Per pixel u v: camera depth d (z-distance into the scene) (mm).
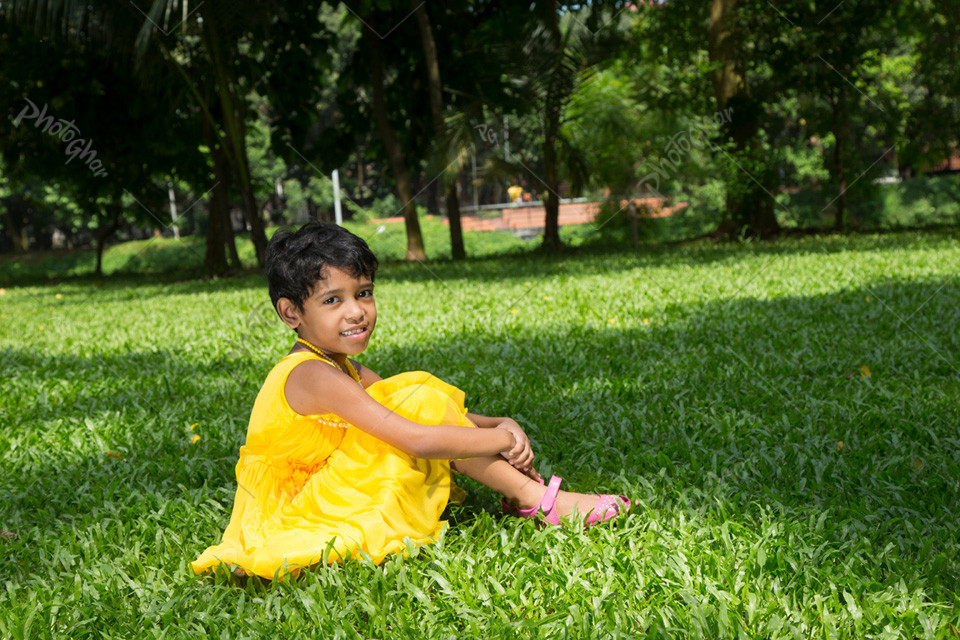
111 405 4336
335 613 1839
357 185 42250
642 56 17719
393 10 16531
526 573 1981
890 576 1866
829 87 15953
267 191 23266
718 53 16391
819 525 2119
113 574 2121
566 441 3162
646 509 2301
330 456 2180
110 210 22344
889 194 22391
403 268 14508
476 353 5176
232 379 4801
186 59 13078
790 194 20969
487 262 14703
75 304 11789
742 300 6754
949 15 17875
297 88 17562
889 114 18094
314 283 2078
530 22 15617
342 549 2027
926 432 2963
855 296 6531
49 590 2041
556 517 2277
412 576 1974
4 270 31688
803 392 3701
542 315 6809
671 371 4230
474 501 2559
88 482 2969
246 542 2102
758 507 2330
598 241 18750
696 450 2939
